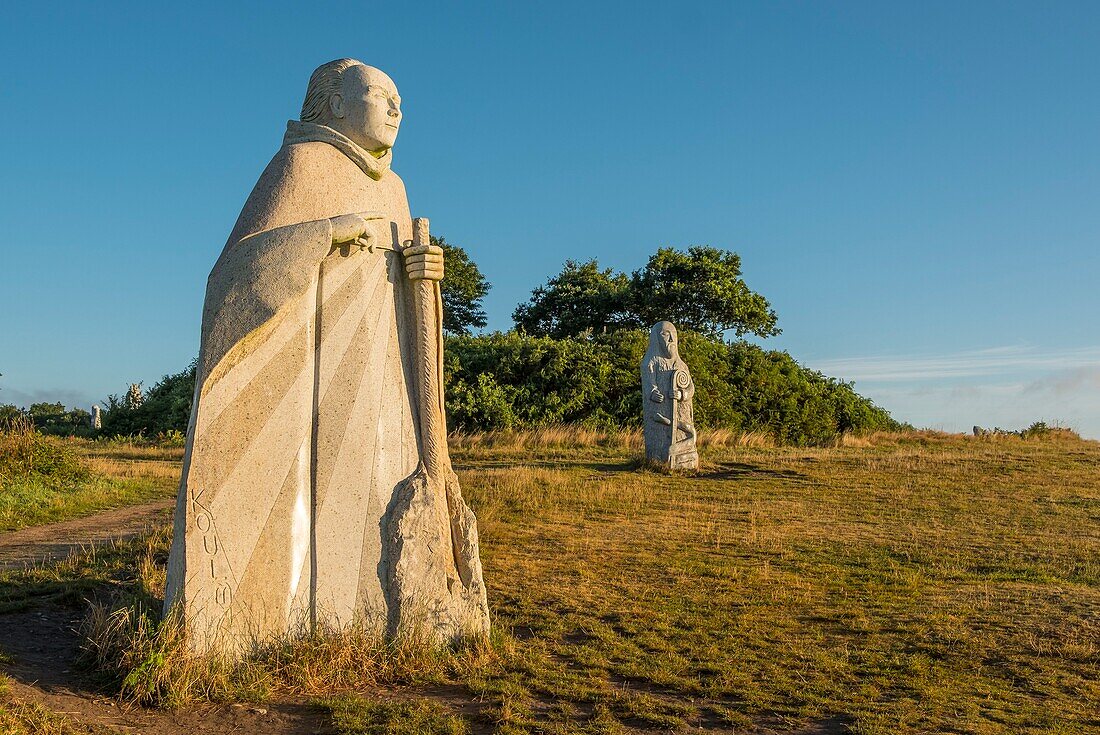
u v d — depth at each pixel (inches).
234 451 269.0
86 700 242.8
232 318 270.5
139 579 349.1
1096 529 564.7
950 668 315.0
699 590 413.1
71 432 1592.0
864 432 1294.3
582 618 363.9
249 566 268.8
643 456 839.7
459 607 301.1
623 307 1886.1
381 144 306.8
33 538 491.2
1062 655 325.7
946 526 570.6
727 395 1270.9
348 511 286.7
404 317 310.2
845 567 463.2
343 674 270.4
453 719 247.1
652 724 258.8
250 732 234.8
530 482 679.7
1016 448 938.1
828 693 288.0
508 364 1208.8
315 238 277.0
